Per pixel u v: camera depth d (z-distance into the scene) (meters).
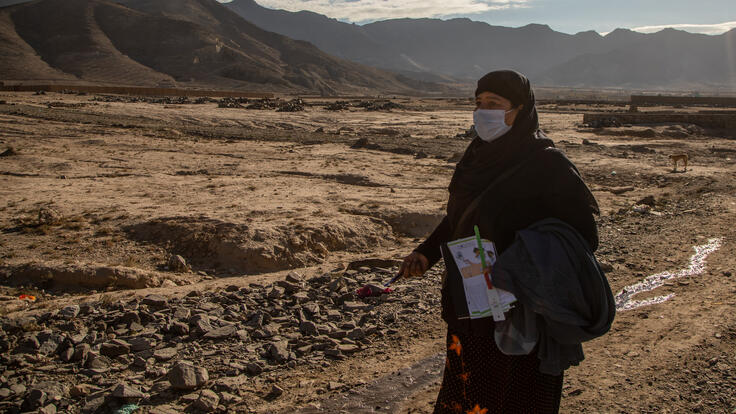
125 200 14.67
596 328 2.22
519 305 2.23
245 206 13.59
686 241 9.47
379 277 7.56
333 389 4.24
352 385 4.29
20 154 23.91
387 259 8.32
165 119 50.81
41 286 8.28
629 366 4.50
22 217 12.33
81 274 8.33
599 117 50.06
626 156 28.73
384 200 14.70
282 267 9.63
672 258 8.23
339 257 10.31
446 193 16.67
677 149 32.56
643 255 8.48
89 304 6.24
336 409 3.93
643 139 38.84
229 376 4.50
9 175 19.25
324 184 18.25
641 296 6.43
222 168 22.34
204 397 4.01
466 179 2.44
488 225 2.35
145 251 10.23
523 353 2.23
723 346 4.81
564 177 2.27
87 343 5.17
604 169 23.39
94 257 9.90
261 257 9.67
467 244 2.34
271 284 7.29
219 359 4.84
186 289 7.37
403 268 2.73
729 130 45.19
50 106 57.47
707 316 5.59
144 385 4.34
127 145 30.03
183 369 4.31
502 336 2.25
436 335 5.32
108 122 43.34
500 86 2.30
